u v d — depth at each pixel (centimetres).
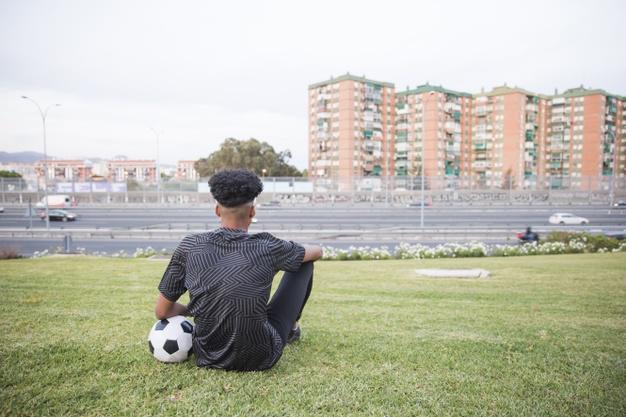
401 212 4881
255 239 257
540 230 2952
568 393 279
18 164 17325
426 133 9950
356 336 393
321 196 6253
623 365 329
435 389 281
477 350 360
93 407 248
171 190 6269
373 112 9931
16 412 241
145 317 450
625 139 11300
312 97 10262
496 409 255
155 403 251
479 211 5022
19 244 2625
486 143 10512
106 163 16212
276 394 264
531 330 428
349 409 251
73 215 4212
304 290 297
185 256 260
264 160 9031
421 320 466
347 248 2359
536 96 10494
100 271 897
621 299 610
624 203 5856
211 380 275
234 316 254
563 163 10950
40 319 439
